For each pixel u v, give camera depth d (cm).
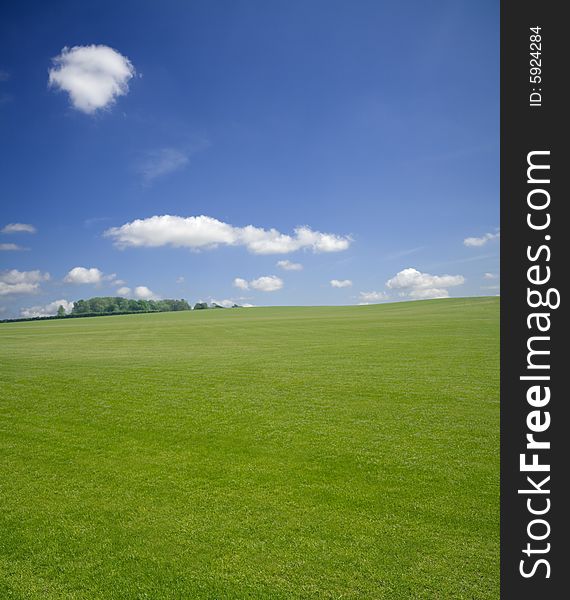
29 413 1468
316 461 1049
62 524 803
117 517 824
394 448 1120
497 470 991
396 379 1911
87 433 1274
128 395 1686
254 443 1172
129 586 643
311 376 2017
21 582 655
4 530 787
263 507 846
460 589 622
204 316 10875
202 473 1001
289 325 6097
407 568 666
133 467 1041
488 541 730
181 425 1326
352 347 3133
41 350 3400
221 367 2309
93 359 2703
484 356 2509
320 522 791
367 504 848
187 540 748
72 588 641
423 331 4288
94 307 19425
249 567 677
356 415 1398
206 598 617
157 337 4688
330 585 635
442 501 855
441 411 1429
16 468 1047
